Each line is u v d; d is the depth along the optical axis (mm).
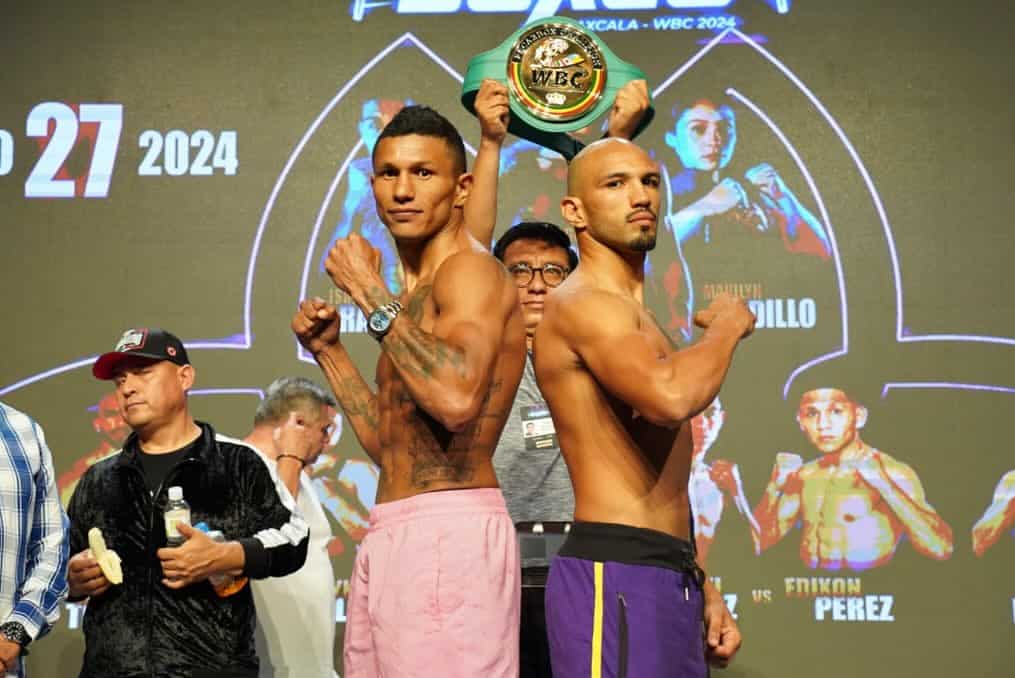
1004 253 4844
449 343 2396
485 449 2510
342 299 4910
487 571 2439
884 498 4742
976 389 4785
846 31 4949
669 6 4965
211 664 3168
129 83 5000
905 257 4852
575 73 3125
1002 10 4938
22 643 2875
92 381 4863
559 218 4867
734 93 4930
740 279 4852
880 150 4898
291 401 3988
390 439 2551
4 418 2998
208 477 3285
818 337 4824
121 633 3180
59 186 4949
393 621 2428
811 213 4875
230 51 5020
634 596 2400
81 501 3305
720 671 4691
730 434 4785
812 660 4672
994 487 4734
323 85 5012
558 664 2457
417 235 2566
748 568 4723
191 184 4965
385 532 2488
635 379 2348
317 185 4965
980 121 4906
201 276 4922
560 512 3309
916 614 4680
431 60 5008
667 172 4898
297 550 3281
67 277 4914
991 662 4648
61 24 5016
